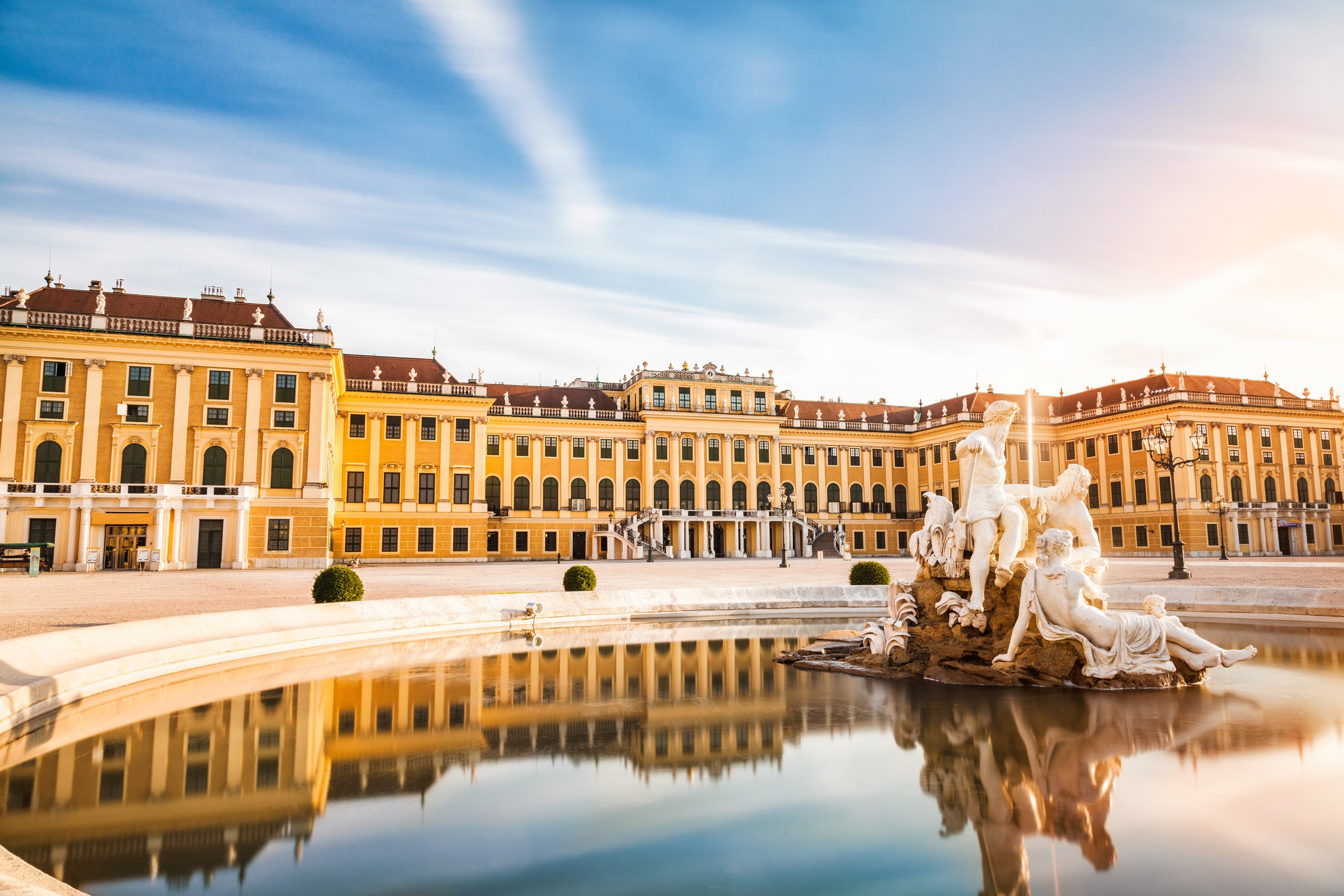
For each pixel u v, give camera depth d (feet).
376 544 213.87
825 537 256.93
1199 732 28.27
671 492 254.47
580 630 68.13
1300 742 26.76
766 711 33.53
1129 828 19.39
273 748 28.14
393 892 16.61
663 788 23.24
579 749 27.71
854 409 302.04
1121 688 36.60
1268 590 66.90
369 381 217.15
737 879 17.07
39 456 153.99
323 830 20.29
